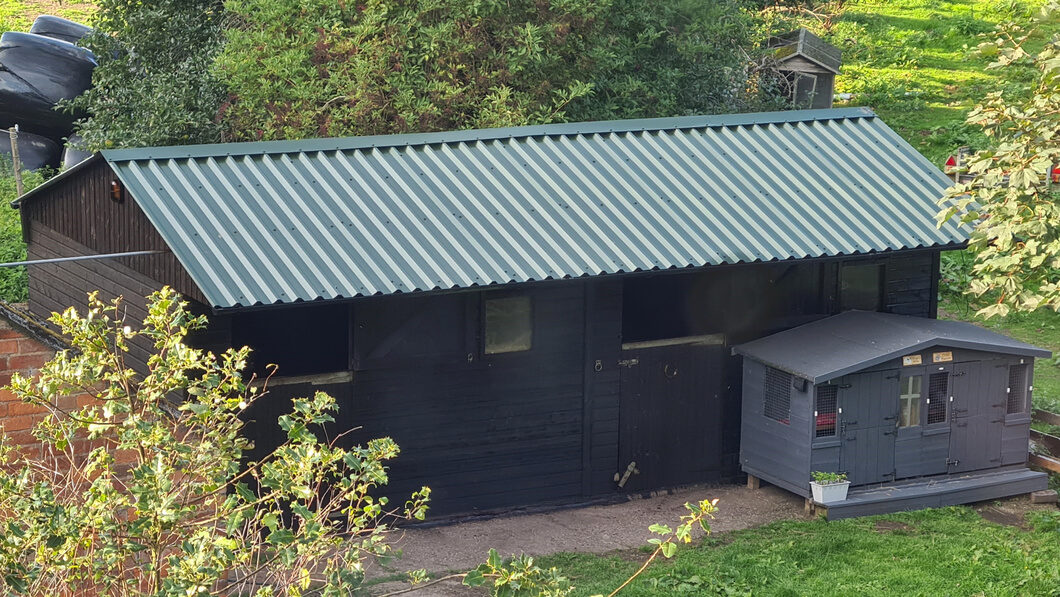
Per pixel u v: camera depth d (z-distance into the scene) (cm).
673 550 646
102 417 717
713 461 1327
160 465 584
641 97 2145
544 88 1962
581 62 1998
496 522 1200
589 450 1264
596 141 1369
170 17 2125
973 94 3225
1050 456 1381
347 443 1155
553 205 1240
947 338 1227
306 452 603
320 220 1145
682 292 1288
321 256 1093
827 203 1330
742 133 1438
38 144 2252
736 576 1041
